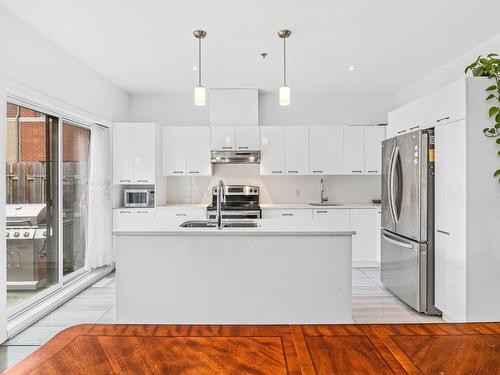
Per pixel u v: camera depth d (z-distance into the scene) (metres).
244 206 5.25
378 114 5.69
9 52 2.87
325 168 5.32
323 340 1.09
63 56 3.73
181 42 3.58
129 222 5.00
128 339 1.09
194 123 5.65
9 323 2.96
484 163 2.72
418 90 4.95
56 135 3.84
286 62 4.19
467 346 1.05
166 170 5.32
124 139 5.05
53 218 3.79
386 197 3.92
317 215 5.10
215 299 2.70
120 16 3.00
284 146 5.30
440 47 3.74
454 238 2.87
